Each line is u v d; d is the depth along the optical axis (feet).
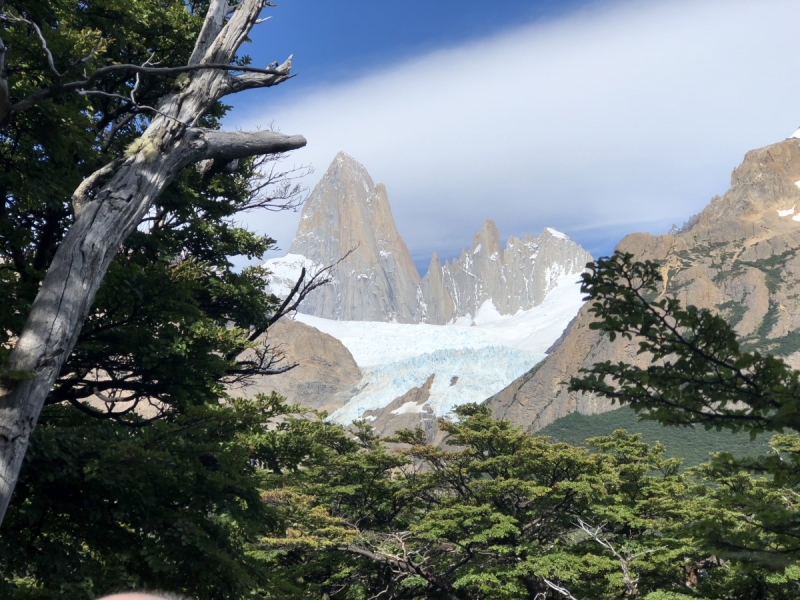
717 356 27.89
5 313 39.29
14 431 28.89
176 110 38.34
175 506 39.34
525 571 99.14
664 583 105.91
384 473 126.52
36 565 34.58
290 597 43.14
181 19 57.72
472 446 125.49
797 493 87.66
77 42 44.45
